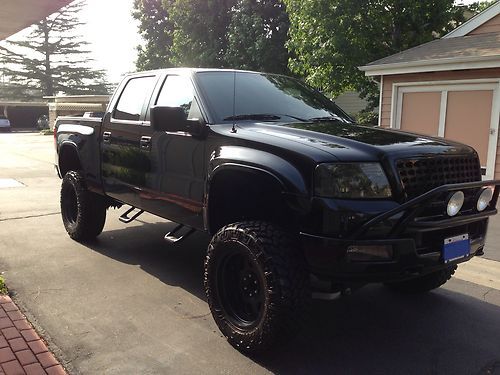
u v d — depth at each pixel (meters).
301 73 17.02
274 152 3.30
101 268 5.14
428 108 11.55
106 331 3.73
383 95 12.38
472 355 3.46
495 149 10.36
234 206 3.83
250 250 3.22
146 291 4.54
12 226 6.85
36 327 3.77
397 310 4.23
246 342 3.34
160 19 29.78
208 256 3.56
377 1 14.45
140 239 6.26
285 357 3.39
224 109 4.08
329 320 4.03
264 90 4.52
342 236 2.96
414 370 3.25
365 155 3.11
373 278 3.02
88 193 5.80
